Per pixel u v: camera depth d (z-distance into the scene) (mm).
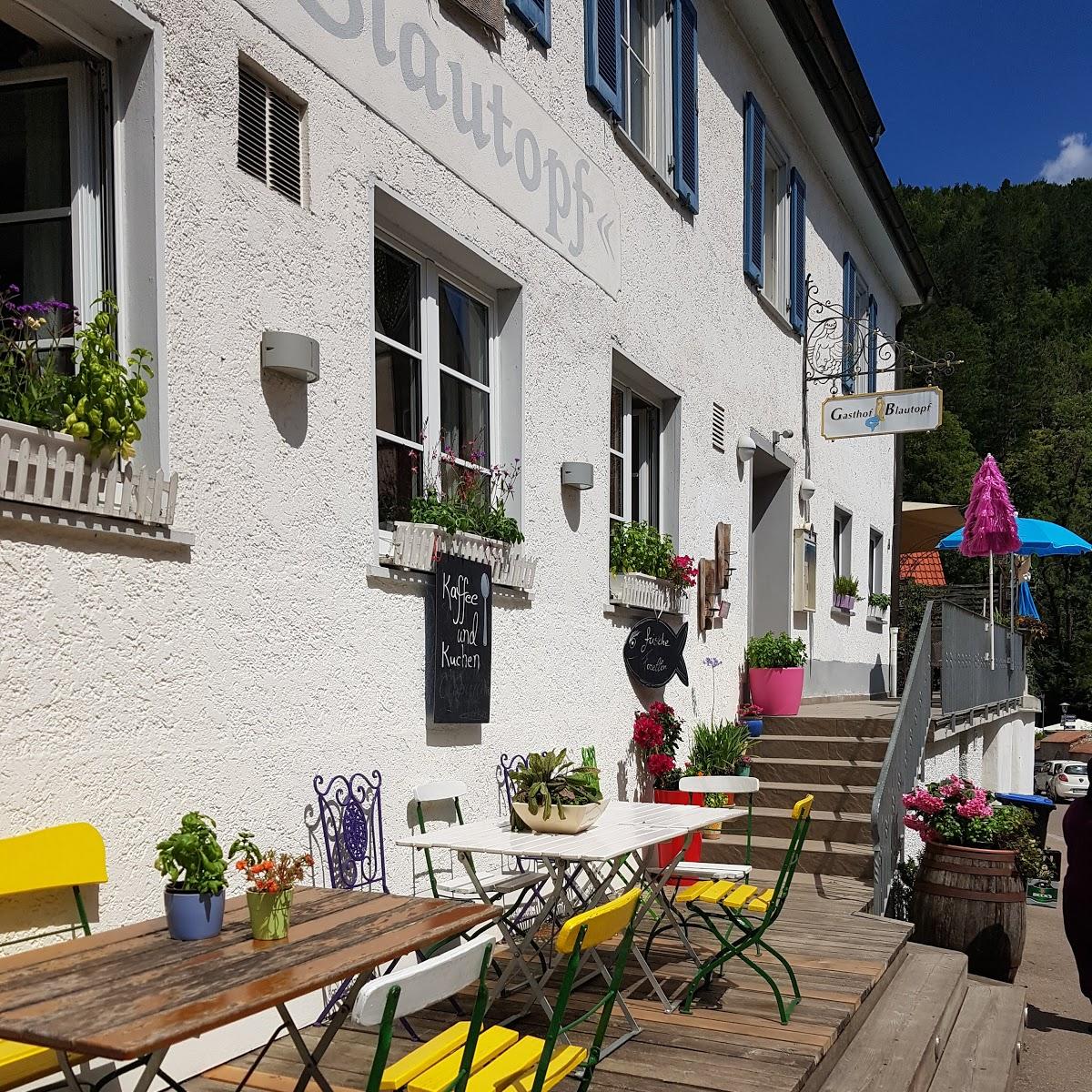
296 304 4137
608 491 7051
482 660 5305
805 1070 3836
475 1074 2736
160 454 3443
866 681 15188
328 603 4258
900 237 15305
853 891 6914
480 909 3008
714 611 8883
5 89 3619
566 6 6559
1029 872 7219
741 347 9875
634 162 7598
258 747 3855
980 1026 5453
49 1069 2480
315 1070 2553
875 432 10336
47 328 3457
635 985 4543
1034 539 16609
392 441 5016
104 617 3225
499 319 5980
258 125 4027
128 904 3275
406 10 4891
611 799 6996
